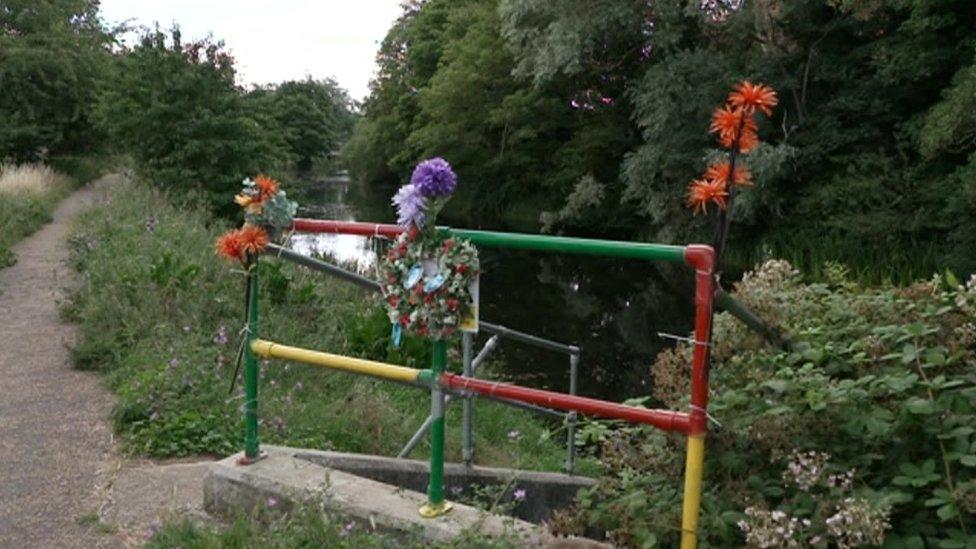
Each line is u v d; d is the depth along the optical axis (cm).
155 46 1861
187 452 465
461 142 3388
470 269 298
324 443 527
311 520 304
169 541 316
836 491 253
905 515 262
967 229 1617
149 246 997
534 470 609
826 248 1836
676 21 2177
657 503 280
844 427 265
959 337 283
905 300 314
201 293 757
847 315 316
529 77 2880
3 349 701
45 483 409
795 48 2141
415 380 317
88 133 2908
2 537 346
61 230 1560
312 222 360
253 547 296
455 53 3431
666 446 298
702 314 252
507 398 296
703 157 1973
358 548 294
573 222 2803
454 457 597
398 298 311
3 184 1912
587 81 2720
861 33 2038
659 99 2102
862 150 1983
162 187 1806
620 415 270
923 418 261
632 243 265
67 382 604
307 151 7019
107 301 731
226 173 1862
